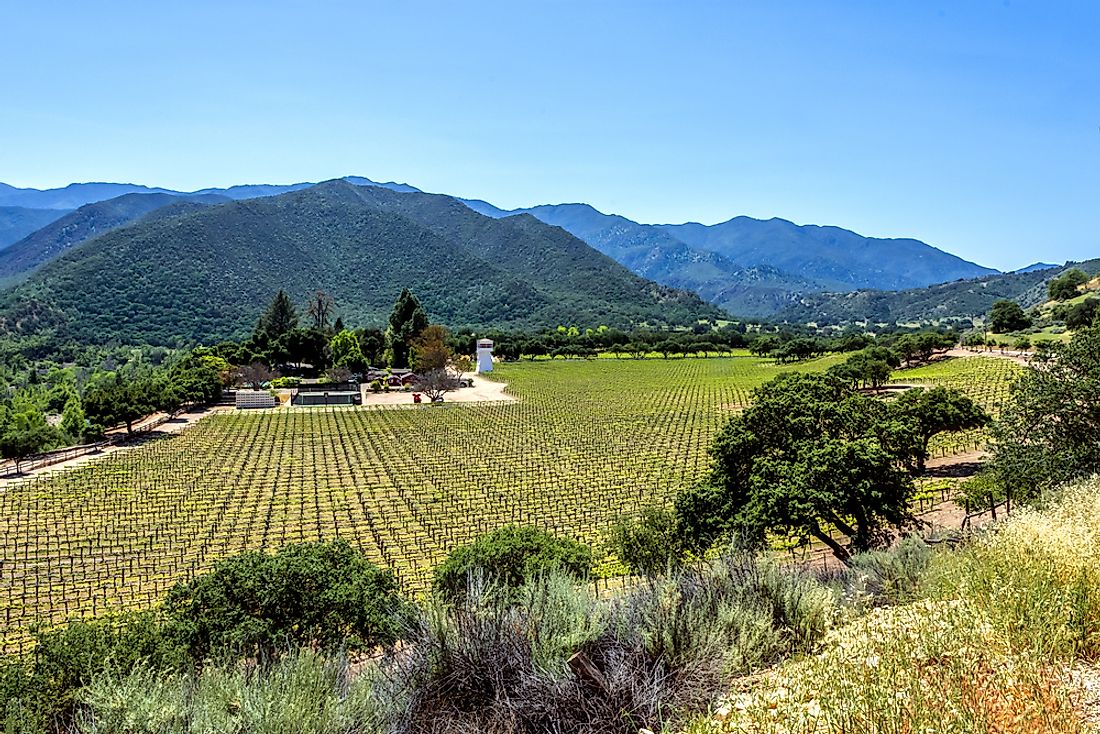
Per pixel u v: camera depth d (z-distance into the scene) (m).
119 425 80.69
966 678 5.49
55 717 11.03
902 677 5.57
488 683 8.07
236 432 77.44
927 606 7.45
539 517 43.00
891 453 22.62
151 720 7.85
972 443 52.38
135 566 34.84
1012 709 5.11
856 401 25.02
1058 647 6.45
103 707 8.26
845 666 5.93
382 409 95.06
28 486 52.53
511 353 170.50
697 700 7.11
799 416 23.20
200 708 7.83
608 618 8.95
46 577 33.25
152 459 62.38
